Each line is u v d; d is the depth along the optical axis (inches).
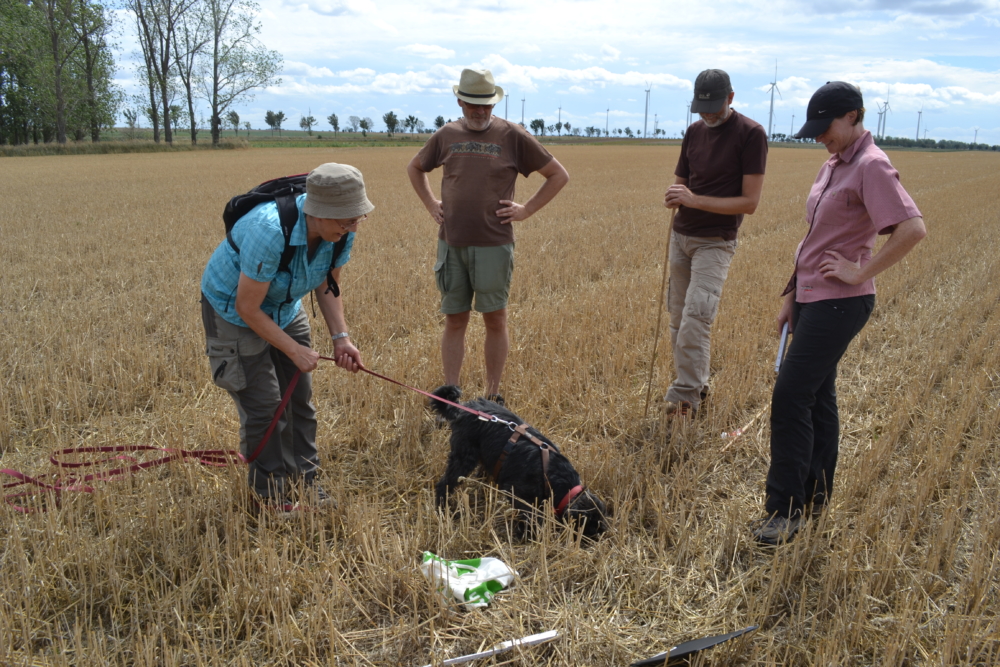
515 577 124.9
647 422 193.2
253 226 122.0
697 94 176.7
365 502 140.4
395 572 121.6
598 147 2987.2
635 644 112.0
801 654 109.3
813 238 136.3
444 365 205.8
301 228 123.3
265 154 1920.5
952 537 136.7
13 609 112.7
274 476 144.5
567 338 256.1
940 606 120.6
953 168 1641.2
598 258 415.2
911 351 257.0
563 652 109.0
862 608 113.0
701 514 149.8
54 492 143.1
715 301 188.9
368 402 196.1
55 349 244.7
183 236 479.2
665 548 137.5
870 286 134.1
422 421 188.9
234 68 2402.8
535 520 136.9
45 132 2431.1
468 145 187.3
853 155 130.3
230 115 2561.5
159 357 230.1
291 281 130.6
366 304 299.1
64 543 128.5
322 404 199.5
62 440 178.4
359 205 120.6
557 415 195.8
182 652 106.3
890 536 131.9
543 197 194.1
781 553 133.6
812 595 124.1
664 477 163.8
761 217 626.5
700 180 189.0
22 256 406.6
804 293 136.8
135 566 128.0
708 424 193.9
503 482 144.9
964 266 415.8
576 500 138.0
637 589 123.3
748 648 111.0
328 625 110.0
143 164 1385.3
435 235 490.6
